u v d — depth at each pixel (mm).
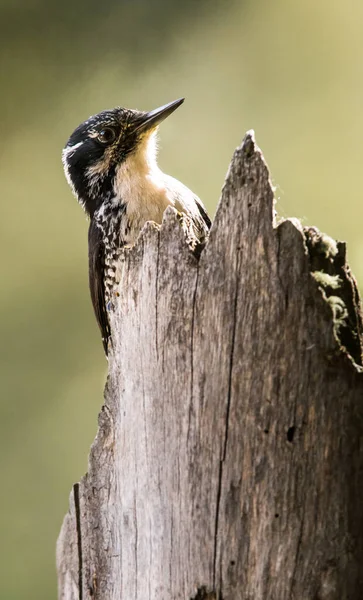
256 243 5938
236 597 6176
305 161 16312
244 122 16844
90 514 7547
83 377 17766
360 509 5988
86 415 17453
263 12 17328
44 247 18156
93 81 17797
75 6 18047
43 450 17250
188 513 6379
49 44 18062
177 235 6340
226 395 6113
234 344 6055
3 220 18078
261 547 6082
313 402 5906
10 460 17078
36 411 17594
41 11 18141
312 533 5992
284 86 17031
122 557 7188
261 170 5887
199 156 16672
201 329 6199
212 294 6133
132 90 17562
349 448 5926
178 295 6324
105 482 7344
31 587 15852
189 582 6418
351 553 6004
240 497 6117
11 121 18031
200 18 17609
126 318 6801
